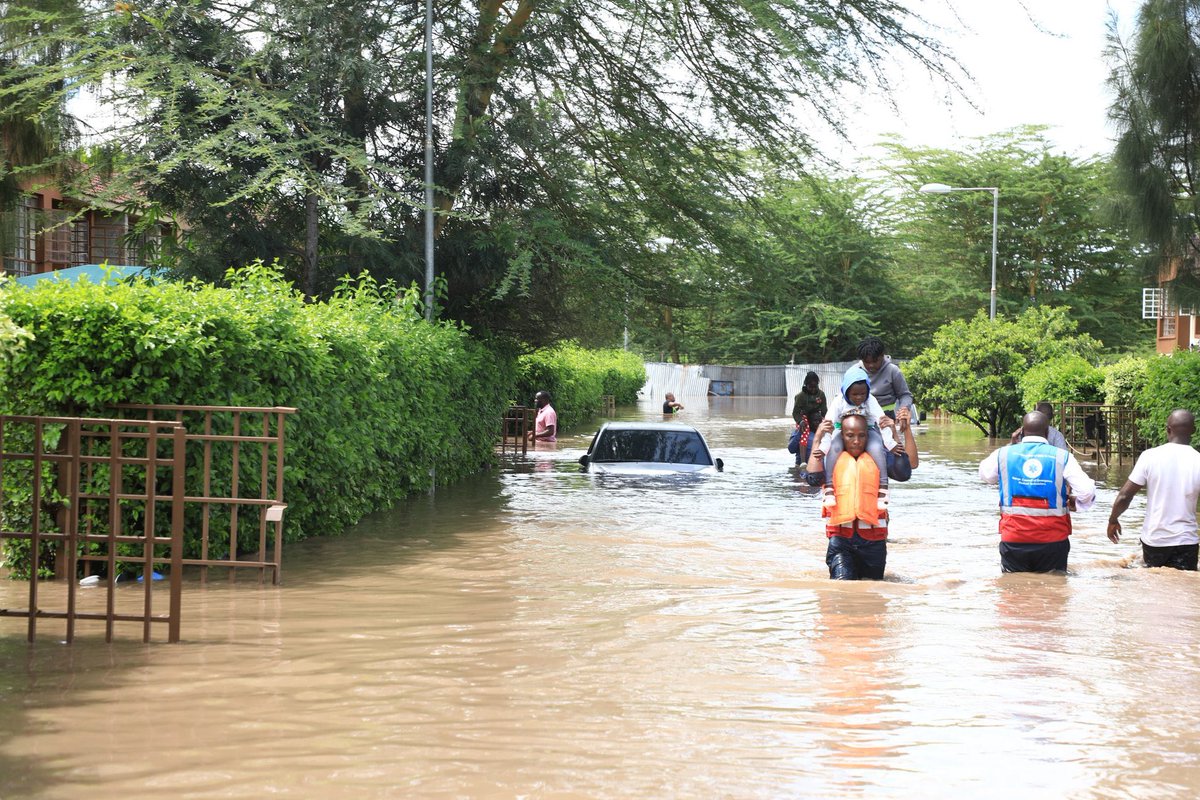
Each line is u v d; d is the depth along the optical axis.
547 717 5.93
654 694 6.38
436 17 22.94
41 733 5.62
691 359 82.75
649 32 23.45
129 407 10.14
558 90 24.17
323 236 22.98
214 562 10.06
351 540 12.89
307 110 20.17
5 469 10.08
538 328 25.22
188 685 6.55
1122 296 71.88
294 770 5.09
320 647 7.57
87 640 7.80
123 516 10.23
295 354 11.88
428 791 4.84
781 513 15.52
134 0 20.53
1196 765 5.23
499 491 18.33
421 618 8.55
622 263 24.06
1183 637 7.89
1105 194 20.69
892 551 12.62
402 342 15.92
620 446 20.67
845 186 70.75
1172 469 11.00
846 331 73.25
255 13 21.20
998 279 73.38
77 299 10.10
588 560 11.52
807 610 8.86
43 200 28.44
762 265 25.56
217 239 20.97
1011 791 4.89
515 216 22.67
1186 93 19.39
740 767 5.16
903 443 11.02
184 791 4.82
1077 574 10.66
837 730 5.72
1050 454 10.66
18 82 20.36
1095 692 6.44
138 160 19.80
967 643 7.68
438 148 22.39
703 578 10.44
